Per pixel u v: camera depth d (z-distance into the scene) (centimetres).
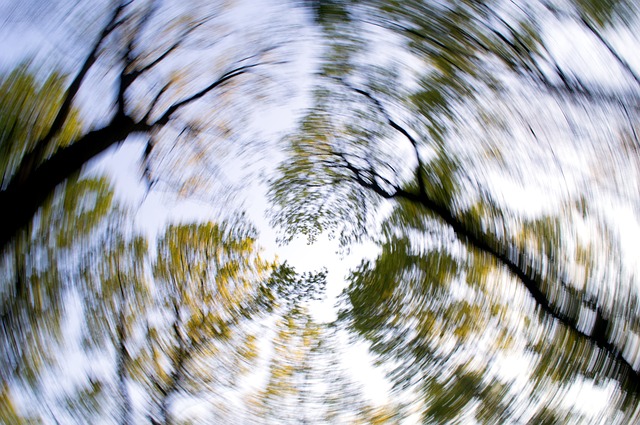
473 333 997
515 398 898
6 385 763
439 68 867
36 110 675
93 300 891
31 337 795
